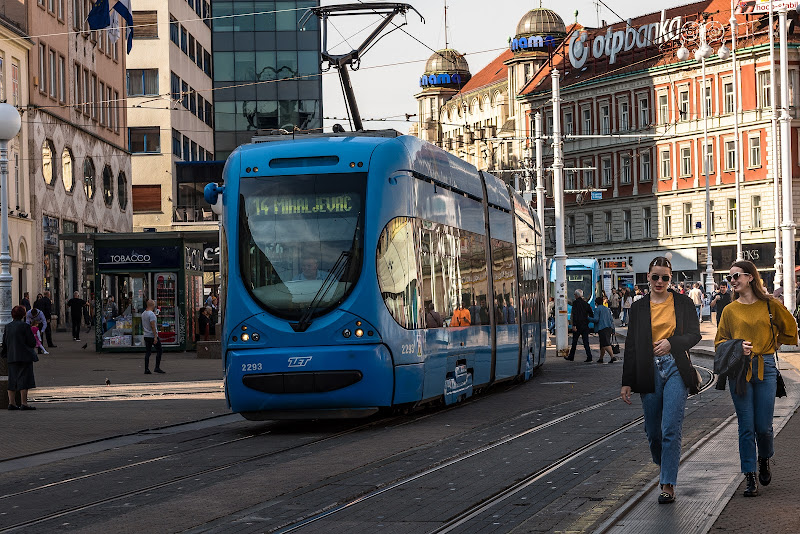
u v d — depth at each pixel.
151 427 21.05
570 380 31.23
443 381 22.27
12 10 58.59
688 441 15.91
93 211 70.38
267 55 99.31
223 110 99.38
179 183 91.81
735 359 11.48
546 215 107.19
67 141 65.19
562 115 105.38
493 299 26.92
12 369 24.44
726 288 62.44
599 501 11.38
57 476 14.91
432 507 11.39
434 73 147.50
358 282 19.34
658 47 95.50
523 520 10.52
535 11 120.69
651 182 96.06
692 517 10.32
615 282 98.00
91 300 70.06
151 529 10.67
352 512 11.25
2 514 11.95
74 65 67.50
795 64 86.00
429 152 22.36
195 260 49.31
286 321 19.31
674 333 11.02
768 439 11.68
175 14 90.81
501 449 15.98
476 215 25.89
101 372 36.88
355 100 31.12
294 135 21.16
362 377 19.09
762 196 86.94
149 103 89.38
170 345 47.22
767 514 10.48
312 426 20.58
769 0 49.69
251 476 14.05
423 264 21.25
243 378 19.38
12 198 56.59
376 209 19.67
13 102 57.44
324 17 31.25
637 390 11.11
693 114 92.06
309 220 19.69
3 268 27.50
